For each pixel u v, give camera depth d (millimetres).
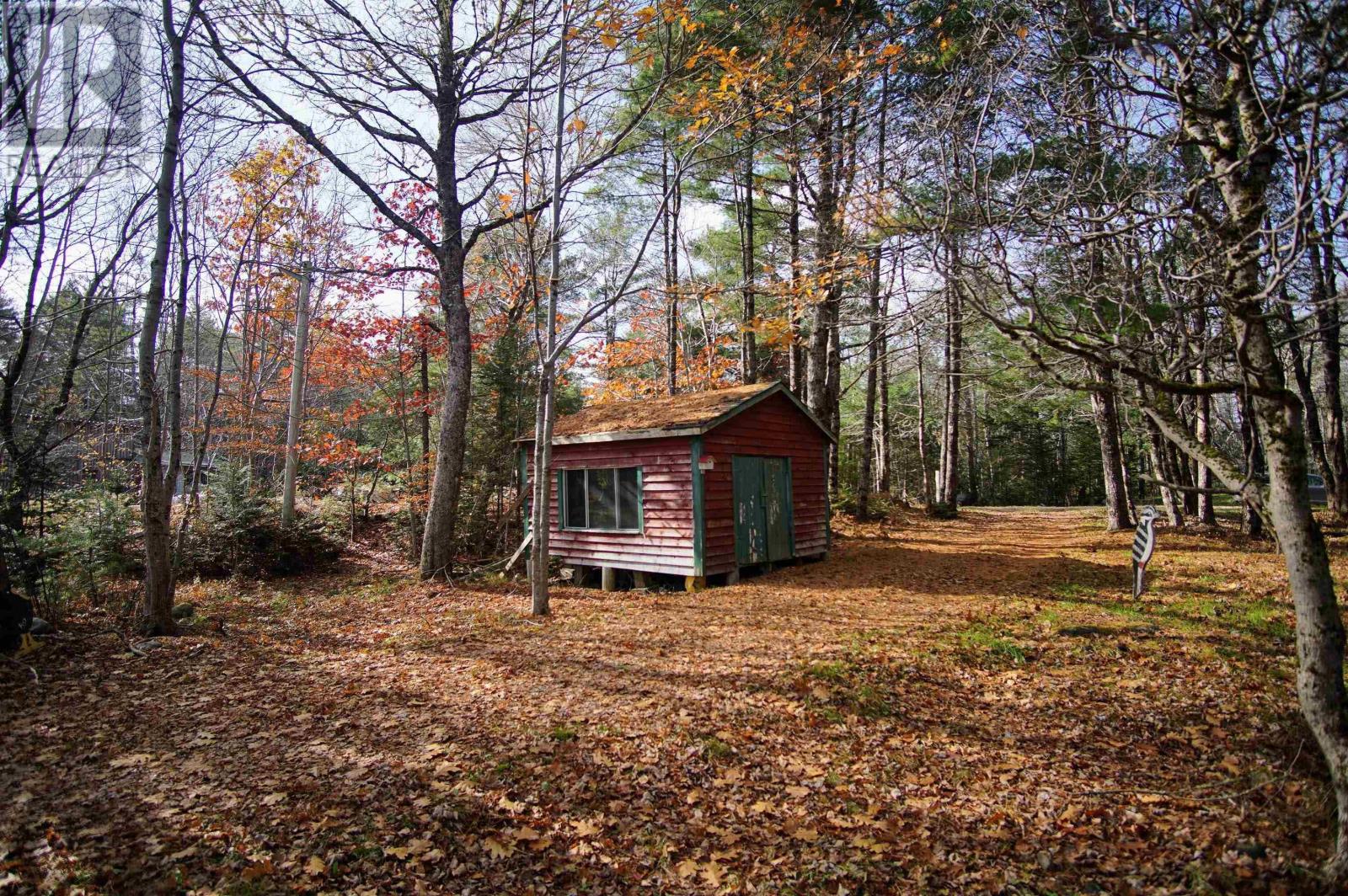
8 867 3711
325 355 18688
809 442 14461
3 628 7680
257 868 3674
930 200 5844
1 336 10539
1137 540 9297
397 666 7422
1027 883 3516
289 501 16203
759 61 9359
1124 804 4203
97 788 4641
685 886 3617
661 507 12234
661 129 13289
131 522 12844
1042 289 4566
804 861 3773
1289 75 3004
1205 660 6543
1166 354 4203
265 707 6219
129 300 10711
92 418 10797
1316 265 4023
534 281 10062
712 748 5035
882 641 7461
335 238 18281
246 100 10945
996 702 5836
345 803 4391
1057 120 4531
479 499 16500
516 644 8164
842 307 14789
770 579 12328
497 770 4758
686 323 28422
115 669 7406
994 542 16297
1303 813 3891
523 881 3656
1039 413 33000
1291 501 3537
